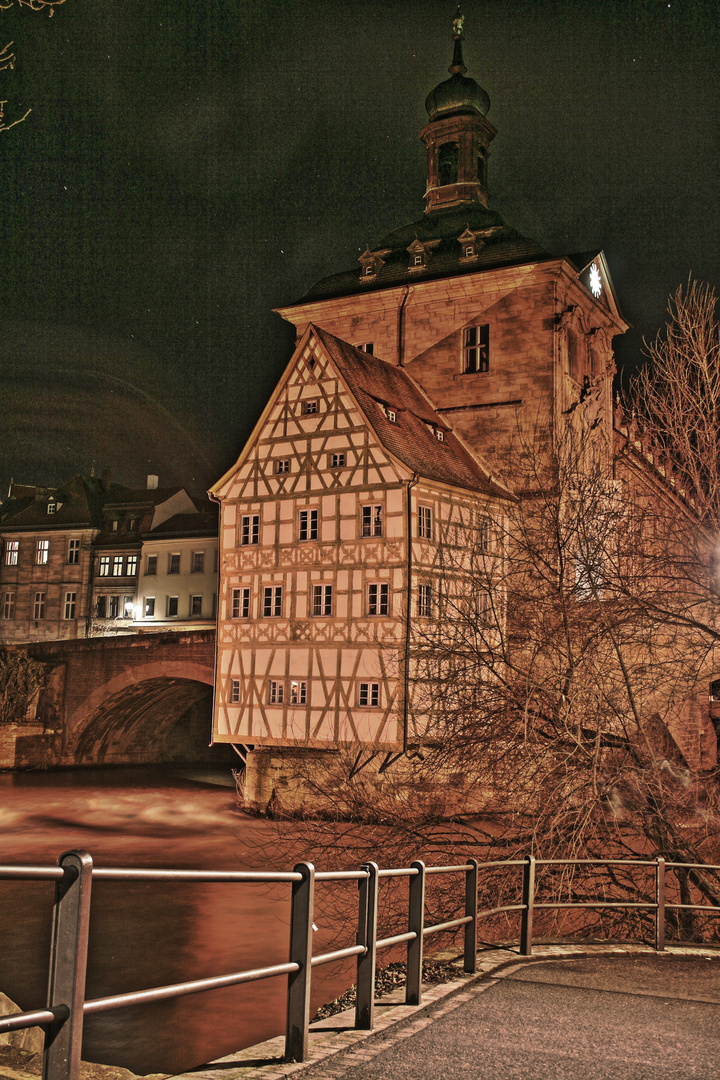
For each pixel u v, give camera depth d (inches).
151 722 2161.7
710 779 572.7
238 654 1343.5
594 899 534.0
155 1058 572.1
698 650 574.9
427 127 1674.5
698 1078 188.2
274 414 1353.3
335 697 1241.4
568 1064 194.5
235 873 157.6
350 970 703.1
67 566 2591.0
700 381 589.9
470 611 681.6
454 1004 249.9
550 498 657.6
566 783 540.4
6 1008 365.4
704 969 330.3
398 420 1344.7
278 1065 184.5
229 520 1378.0
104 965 780.6
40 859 1171.3
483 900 549.6
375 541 1237.1
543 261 1429.6
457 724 622.2
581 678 573.9
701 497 575.8
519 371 1450.5
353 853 648.4
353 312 1605.6
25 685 1985.7
